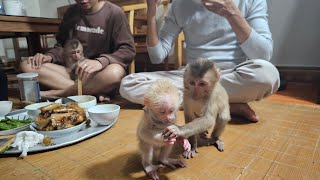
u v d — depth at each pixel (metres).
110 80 2.13
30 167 1.05
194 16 1.76
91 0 2.27
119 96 2.39
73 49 2.25
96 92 2.21
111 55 2.20
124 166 1.04
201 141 1.28
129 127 1.51
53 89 2.21
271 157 1.09
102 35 2.35
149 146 0.96
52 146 1.18
